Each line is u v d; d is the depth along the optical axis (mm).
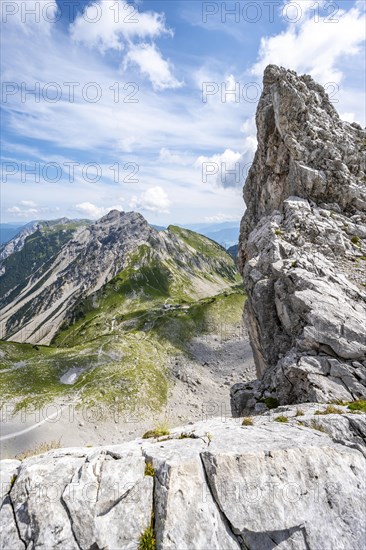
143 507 10352
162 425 16172
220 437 13781
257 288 35312
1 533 9953
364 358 23734
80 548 9508
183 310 189875
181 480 10734
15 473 11594
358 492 11391
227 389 120375
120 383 106250
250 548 9852
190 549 9555
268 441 13164
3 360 123750
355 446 13031
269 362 32531
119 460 11695
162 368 130375
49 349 140875
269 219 46312
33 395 98125
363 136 53625
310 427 15492
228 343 157375
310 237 39531
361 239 39594
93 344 139125
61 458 11992
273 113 54156
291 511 10594
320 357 24312
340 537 10281
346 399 20891
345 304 28203
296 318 29625
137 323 193375
